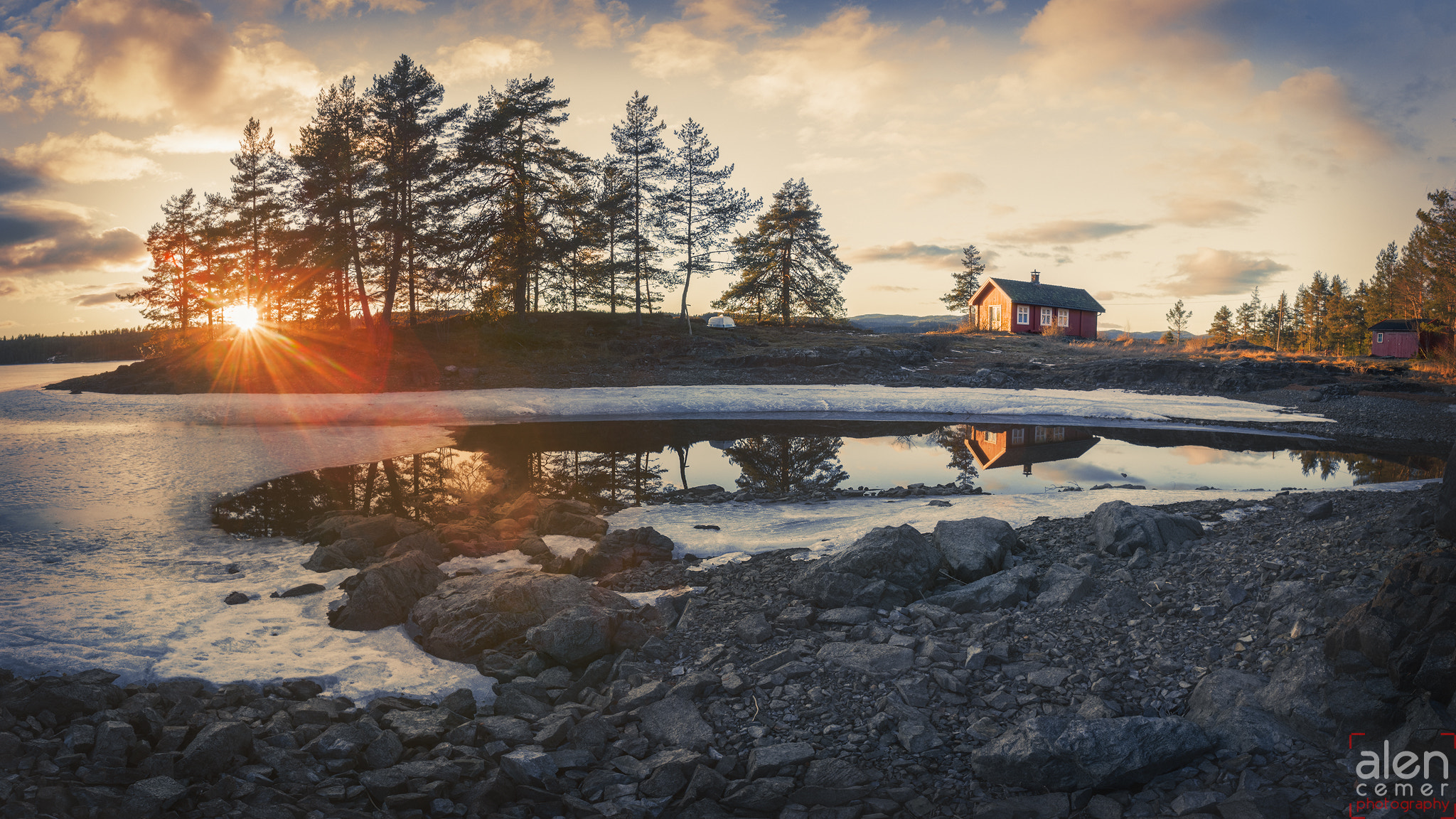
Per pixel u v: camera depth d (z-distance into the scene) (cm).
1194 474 1786
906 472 1844
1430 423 2625
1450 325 5384
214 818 416
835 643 683
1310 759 451
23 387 4141
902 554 836
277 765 480
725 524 1252
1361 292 8562
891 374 4216
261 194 5238
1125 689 570
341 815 435
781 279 6456
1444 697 445
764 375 4181
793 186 6412
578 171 4669
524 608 757
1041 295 6919
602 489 1636
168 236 5728
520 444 2261
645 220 5178
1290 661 529
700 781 480
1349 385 3462
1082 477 1752
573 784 489
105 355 14912
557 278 5338
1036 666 618
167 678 620
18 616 745
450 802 464
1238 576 724
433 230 4438
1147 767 450
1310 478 1727
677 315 6381
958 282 8725
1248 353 4791
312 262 4269
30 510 1304
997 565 888
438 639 719
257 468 1798
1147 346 5612
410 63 4284
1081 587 757
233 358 4119
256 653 690
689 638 747
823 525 1219
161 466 1778
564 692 627
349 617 779
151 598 843
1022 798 455
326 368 3978
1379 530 712
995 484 1662
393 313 5381
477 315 4709
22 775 434
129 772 451
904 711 557
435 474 1788
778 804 461
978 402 3262
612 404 3180
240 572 980
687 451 2172
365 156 4372
